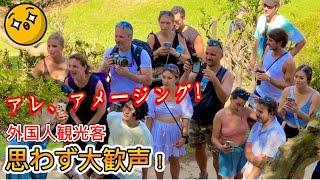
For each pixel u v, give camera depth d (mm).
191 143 6238
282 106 6070
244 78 9523
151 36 6965
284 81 6551
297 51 7398
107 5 17953
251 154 5504
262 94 6645
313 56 9062
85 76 5781
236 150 5832
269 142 5422
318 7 15117
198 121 6152
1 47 11781
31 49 9305
